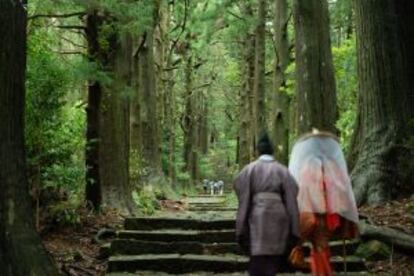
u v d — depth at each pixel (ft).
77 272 25.73
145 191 59.41
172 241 30.27
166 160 97.35
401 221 30.40
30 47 32.81
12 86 19.08
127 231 31.17
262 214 19.10
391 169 34.63
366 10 36.73
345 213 20.94
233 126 179.22
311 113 39.63
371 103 36.32
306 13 40.01
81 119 42.63
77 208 34.63
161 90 88.74
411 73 36.58
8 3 18.93
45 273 18.72
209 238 30.19
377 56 36.27
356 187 34.99
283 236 19.10
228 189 151.33
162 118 92.32
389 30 36.32
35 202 30.53
